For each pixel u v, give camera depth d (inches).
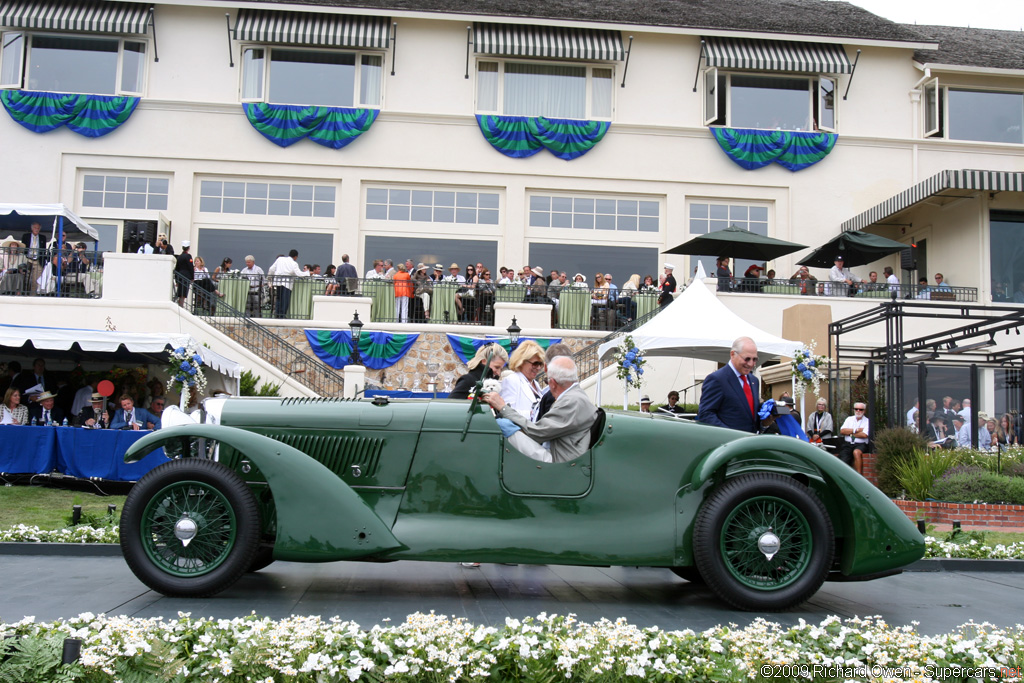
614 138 861.2
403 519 183.2
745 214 869.2
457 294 700.0
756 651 129.4
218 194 831.1
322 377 650.8
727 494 180.7
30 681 113.6
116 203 817.5
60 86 824.9
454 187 851.4
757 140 859.4
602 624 143.1
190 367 484.4
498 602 181.6
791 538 183.9
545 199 860.0
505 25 853.8
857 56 868.0
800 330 644.1
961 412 561.6
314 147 836.6
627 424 188.9
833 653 132.9
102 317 637.9
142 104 820.6
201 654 123.3
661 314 516.4
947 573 243.8
